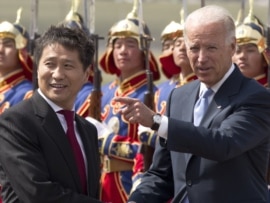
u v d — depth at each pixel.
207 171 11.89
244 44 16.28
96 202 11.36
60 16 53.12
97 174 11.87
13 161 11.12
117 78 17.39
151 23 56.03
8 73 17.92
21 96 17.70
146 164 15.45
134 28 16.70
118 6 56.03
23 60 17.80
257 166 12.00
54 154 11.27
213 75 11.91
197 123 12.20
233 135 11.55
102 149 16.23
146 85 16.83
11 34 17.70
